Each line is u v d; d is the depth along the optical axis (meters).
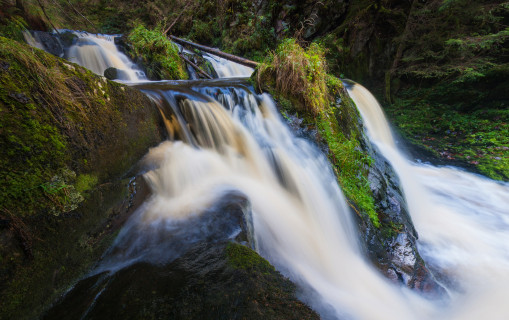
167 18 15.63
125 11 16.64
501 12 9.63
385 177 5.02
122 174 2.77
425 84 11.47
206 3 14.98
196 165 3.59
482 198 5.68
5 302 1.56
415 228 4.65
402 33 11.37
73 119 2.26
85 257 2.12
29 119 1.89
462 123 9.05
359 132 5.61
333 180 4.32
